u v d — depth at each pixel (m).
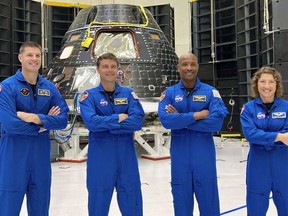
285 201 3.87
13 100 3.71
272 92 3.90
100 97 4.09
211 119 3.97
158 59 10.13
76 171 8.30
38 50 3.83
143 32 10.28
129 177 4.05
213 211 4.09
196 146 4.05
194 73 4.16
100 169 3.96
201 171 4.04
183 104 4.20
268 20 9.87
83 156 9.68
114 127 3.87
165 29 16.02
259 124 3.94
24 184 3.78
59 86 9.88
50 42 15.46
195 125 3.98
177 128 4.00
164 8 16.05
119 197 4.10
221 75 14.86
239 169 8.38
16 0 13.95
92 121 3.87
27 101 3.82
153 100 9.60
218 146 12.18
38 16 15.08
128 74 9.65
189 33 16.62
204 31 15.19
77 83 9.52
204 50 15.38
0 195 3.72
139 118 4.07
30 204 3.92
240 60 13.63
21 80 3.81
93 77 9.45
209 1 14.95
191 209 4.16
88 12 10.74
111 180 3.99
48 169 3.96
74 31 10.77
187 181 4.09
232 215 5.07
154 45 10.27
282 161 3.85
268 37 10.53
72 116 9.61
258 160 3.92
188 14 16.77
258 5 12.12
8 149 3.73
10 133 3.69
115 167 4.00
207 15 15.09
